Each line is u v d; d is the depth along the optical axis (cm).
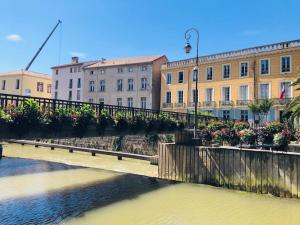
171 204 1517
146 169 2542
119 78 5509
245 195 1691
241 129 2100
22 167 2592
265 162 1711
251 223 1268
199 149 1970
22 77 6412
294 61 3875
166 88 5097
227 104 4400
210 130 2180
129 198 1625
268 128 1936
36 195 1662
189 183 1973
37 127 1281
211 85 4597
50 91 6988
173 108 4953
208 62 4634
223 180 1853
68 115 1411
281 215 1373
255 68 4194
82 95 5959
